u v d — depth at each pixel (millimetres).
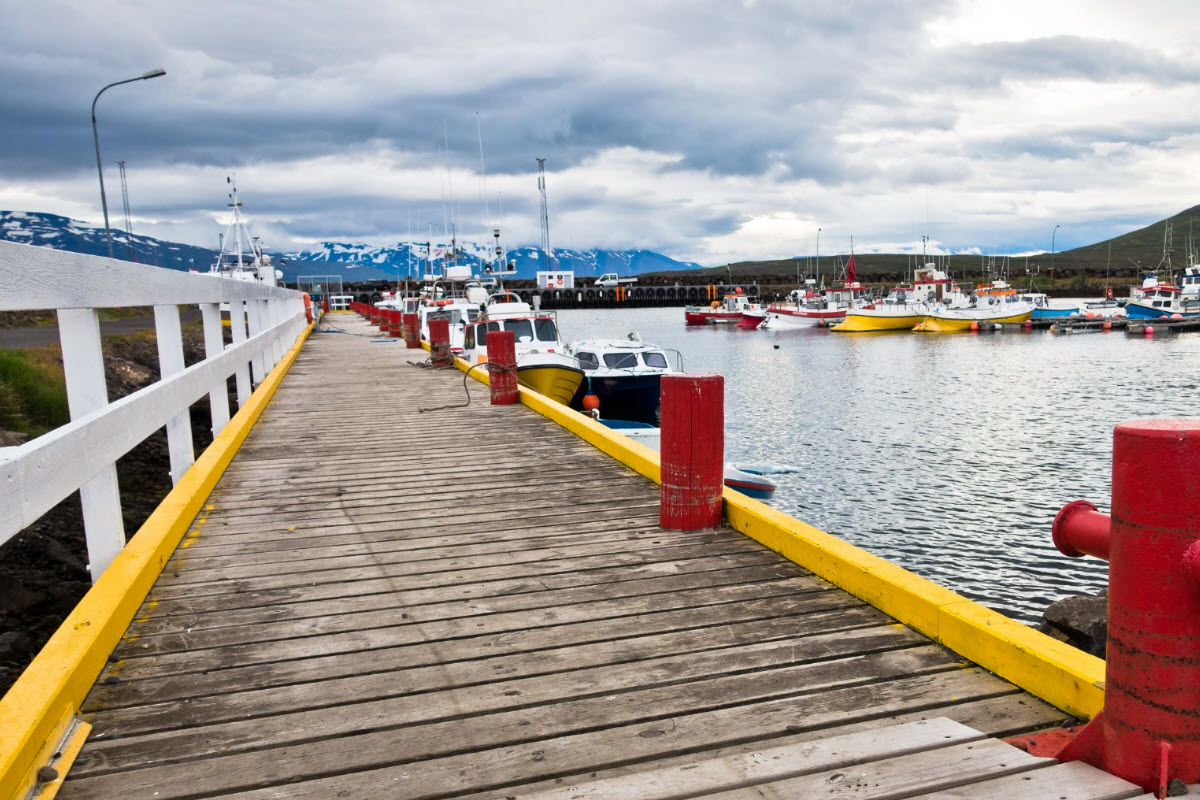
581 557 4465
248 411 8727
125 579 3738
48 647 3008
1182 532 2008
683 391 4816
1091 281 157750
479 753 2594
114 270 4316
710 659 3217
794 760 2332
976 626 3117
